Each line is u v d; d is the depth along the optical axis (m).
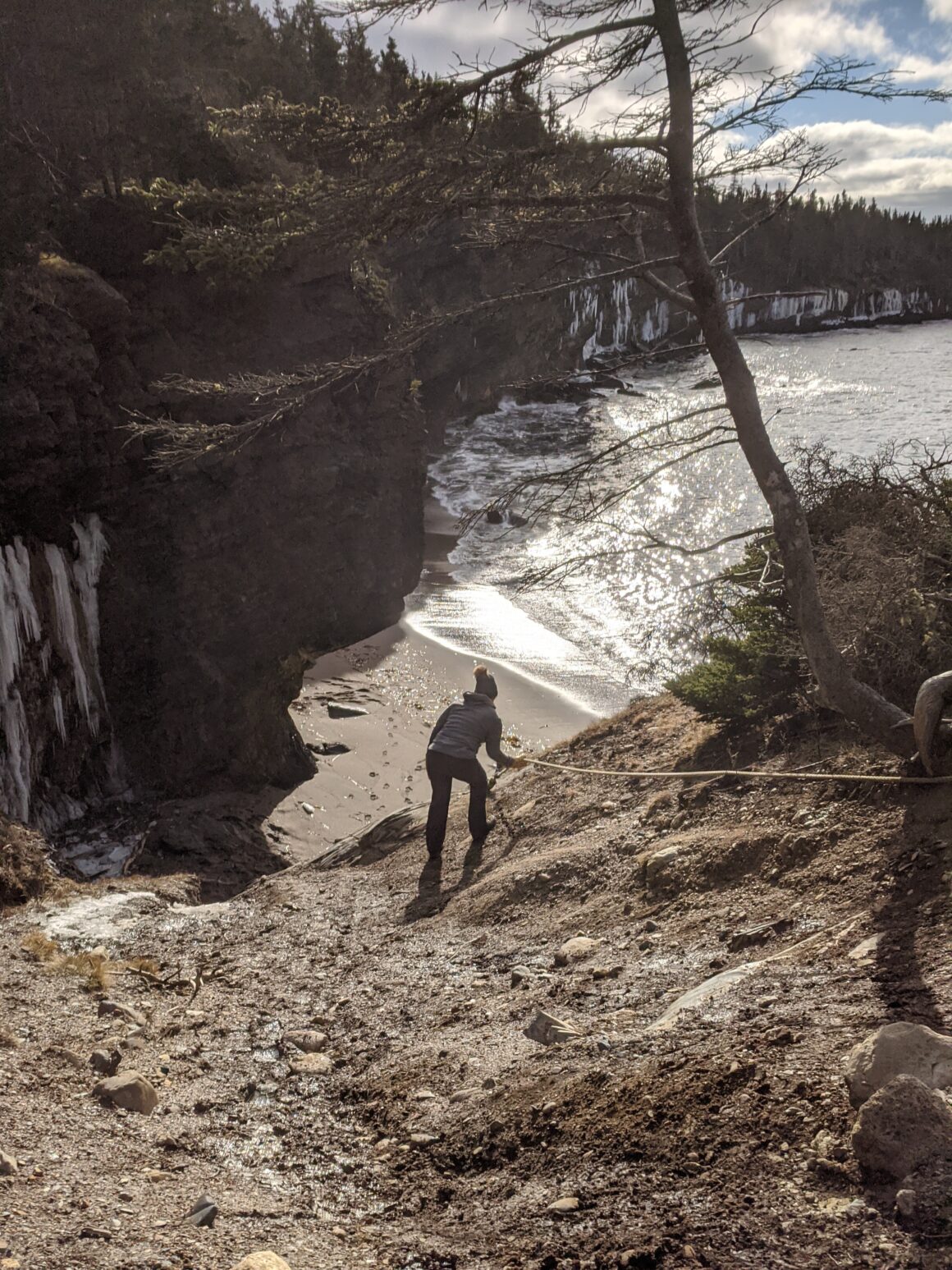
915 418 69.69
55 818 17.64
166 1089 4.66
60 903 9.29
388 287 26.92
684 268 6.62
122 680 19.14
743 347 128.75
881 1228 2.51
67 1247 2.62
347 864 10.38
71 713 18.08
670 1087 3.59
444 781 9.16
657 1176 3.10
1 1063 4.61
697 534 40.91
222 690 19.98
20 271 16.50
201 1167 3.71
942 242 176.00
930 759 5.86
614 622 29.55
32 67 18.86
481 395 68.38
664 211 6.57
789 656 8.19
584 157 6.72
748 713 8.43
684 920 5.94
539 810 9.32
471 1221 3.15
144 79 20.91
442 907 7.94
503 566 36.56
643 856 7.11
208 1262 2.67
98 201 19.20
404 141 6.75
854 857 5.63
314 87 32.00
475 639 28.36
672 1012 4.48
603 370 6.66
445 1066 4.66
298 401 7.93
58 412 16.73
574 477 7.25
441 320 7.41
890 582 7.25
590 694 24.09
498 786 10.67
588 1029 4.63
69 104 19.27
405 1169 3.74
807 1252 2.49
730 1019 4.08
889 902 4.95
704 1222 2.73
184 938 8.12
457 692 24.81
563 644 27.84
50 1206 2.94
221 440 8.12
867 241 169.50
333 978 6.60
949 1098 2.89
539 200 6.70
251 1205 3.29
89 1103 4.25
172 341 19.73
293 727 21.58
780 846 6.18
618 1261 2.62
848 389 87.12
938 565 7.69
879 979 4.05
